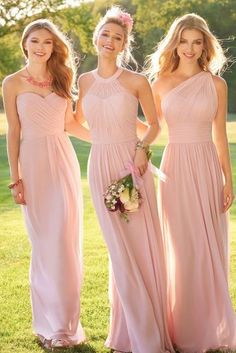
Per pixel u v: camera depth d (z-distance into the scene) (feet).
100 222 17.46
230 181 18.29
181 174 17.74
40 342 18.48
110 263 17.89
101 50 17.21
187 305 17.83
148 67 18.70
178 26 17.70
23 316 21.17
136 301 17.08
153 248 17.30
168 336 17.46
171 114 17.74
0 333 19.42
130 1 133.80
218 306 17.79
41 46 18.13
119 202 16.80
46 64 18.56
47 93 18.47
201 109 17.61
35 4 101.24
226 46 124.88
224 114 18.12
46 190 18.40
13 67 109.60
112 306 17.89
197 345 17.83
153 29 127.75
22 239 34.27
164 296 17.39
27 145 18.40
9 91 18.38
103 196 17.25
